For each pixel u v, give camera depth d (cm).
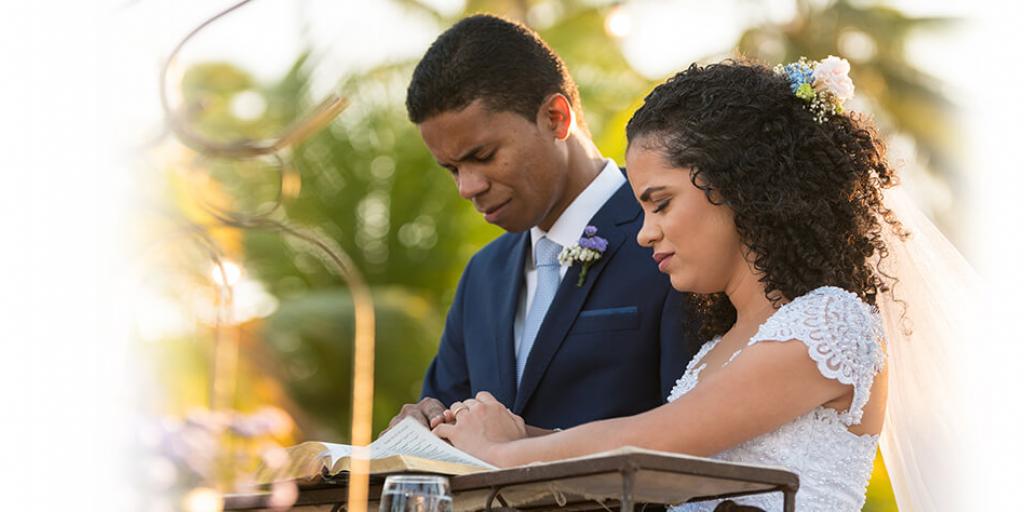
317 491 224
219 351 173
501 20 323
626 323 305
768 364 223
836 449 231
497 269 343
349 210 1300
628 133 255
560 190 322
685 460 170
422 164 1305
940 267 277
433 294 1316
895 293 276
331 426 1149
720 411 221
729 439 222
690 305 283
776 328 228
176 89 159
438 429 254
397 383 1166
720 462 174
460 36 317
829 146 246
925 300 276
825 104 250
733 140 241
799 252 240
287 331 1141
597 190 327
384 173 1304
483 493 201
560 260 320
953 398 274
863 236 249
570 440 229
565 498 200
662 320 301
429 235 1325
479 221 1312
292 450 221
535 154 316
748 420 221
